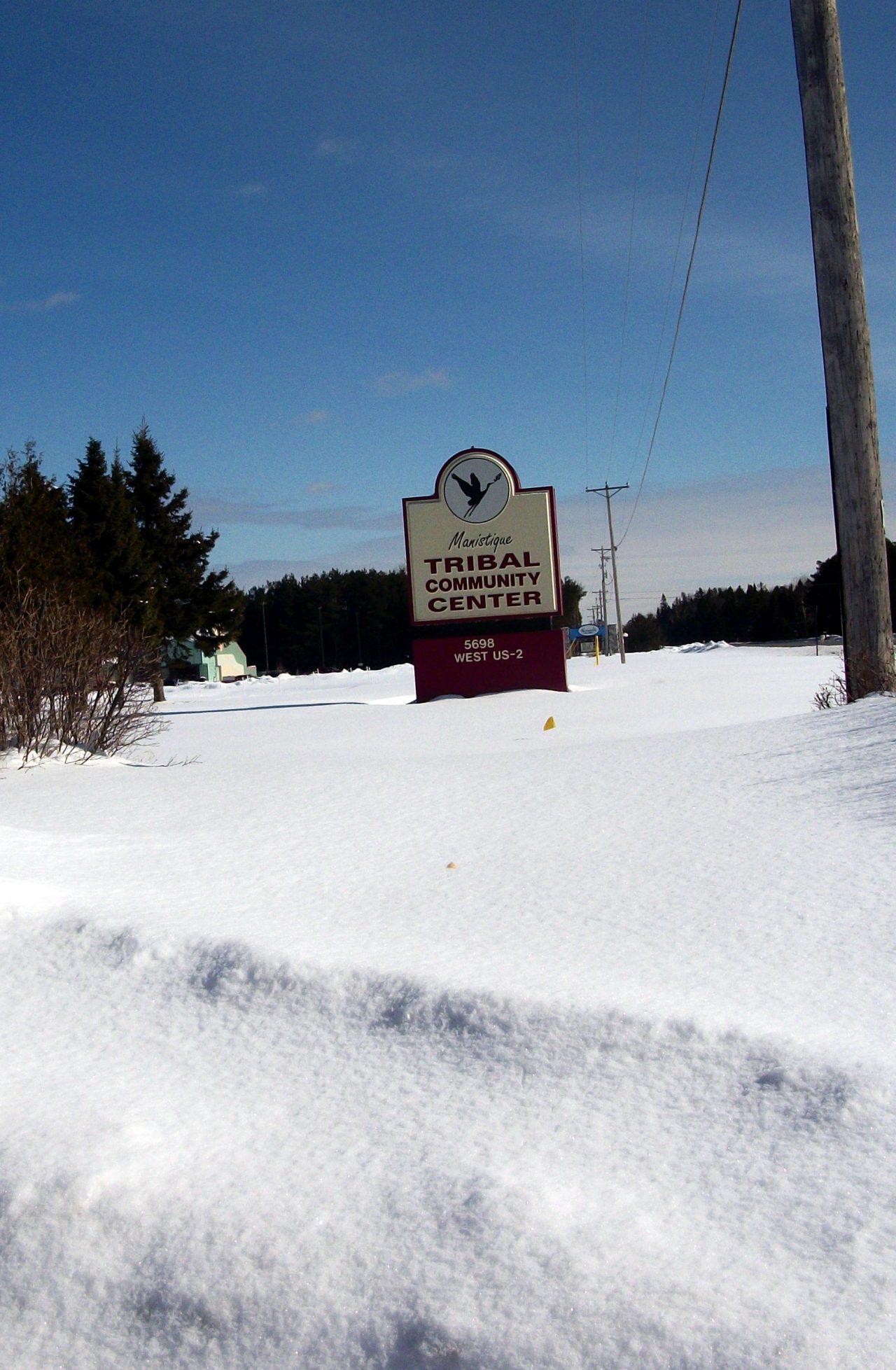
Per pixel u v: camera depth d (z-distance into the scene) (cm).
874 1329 218
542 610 2455
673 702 1933
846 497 1088
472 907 484
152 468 4519
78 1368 247
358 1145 294
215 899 503
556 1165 276
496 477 2461
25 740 1045
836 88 1098
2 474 3005
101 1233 270
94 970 427
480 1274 243
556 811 692
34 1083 341
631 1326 226
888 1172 259
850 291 1091
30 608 1128
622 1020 333
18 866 553
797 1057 304
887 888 461
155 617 4022
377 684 4081
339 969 393
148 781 927
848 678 1095
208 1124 309
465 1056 336
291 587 11275
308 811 739
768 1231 246
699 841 575
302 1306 246
